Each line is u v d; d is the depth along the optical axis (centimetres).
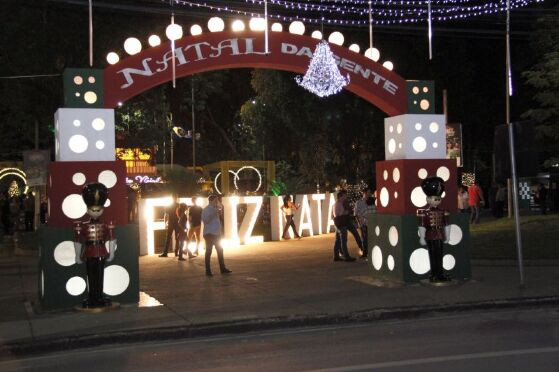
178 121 4944
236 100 4934
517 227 1223
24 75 2362
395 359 771
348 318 1025
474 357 764
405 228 1282
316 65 1291
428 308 1064
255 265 1669
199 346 897
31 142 3494
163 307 1115
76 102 1161
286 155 3809
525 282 1281
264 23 1273
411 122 1319
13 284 1480
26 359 861
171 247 2123
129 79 1189
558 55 2238
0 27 2400
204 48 1238
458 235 1312
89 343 912
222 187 3077
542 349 797
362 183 3453
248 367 764
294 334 955
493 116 3403
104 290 1142
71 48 2391
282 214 2412
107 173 1158
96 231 1081
